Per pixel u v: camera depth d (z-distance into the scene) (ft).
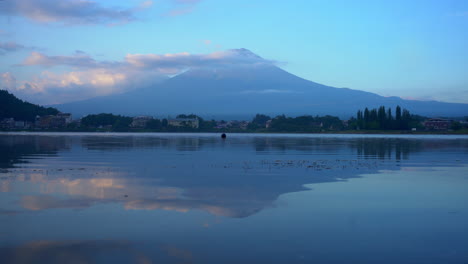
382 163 110.01
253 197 57.67
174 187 65.87
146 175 80.69
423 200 56.18
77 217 45.62
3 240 37.65
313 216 46.98
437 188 66.33
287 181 73.51
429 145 213.87
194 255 34.32
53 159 115.96
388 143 240.12
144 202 53.67
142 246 36.35
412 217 46.80
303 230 41.45
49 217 45.52
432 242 37.99
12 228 41.24
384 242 37.91
